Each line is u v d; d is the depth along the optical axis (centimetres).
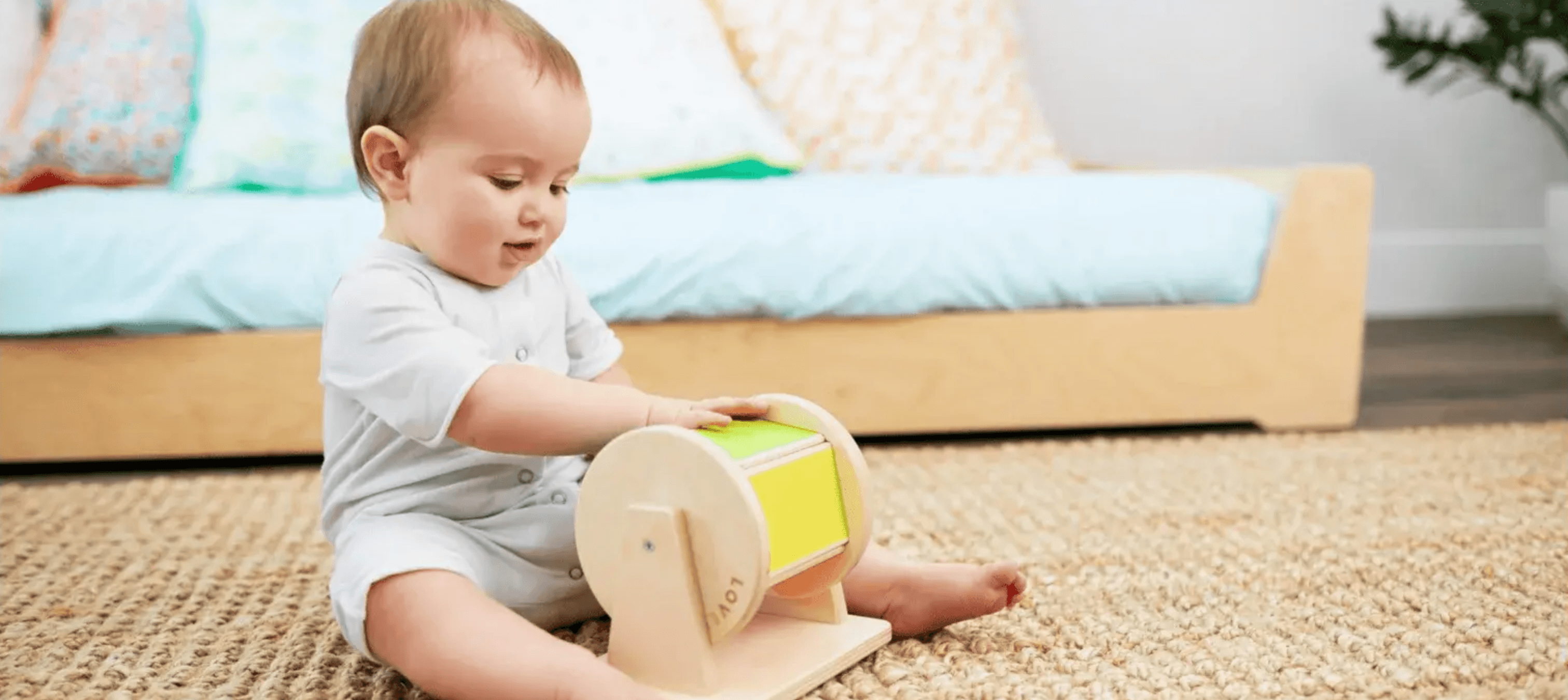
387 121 80
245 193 165
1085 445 160
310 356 148
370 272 82
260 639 91
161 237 146
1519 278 272
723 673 76
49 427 147
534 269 92
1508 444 154
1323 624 92
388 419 79
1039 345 164
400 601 74
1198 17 254
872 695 78
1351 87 261
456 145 78
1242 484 138
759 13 210
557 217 83
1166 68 255
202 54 177
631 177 177
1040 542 115
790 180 180
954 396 163
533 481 88
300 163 167
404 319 79
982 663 84
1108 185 170
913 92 210
